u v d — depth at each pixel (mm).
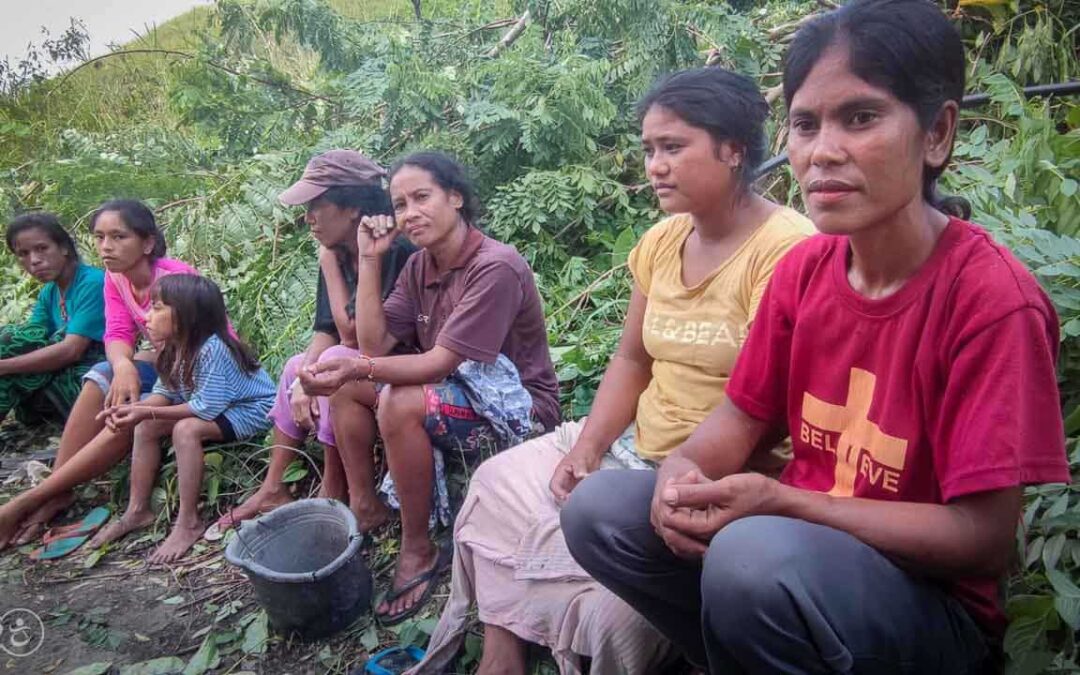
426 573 2311
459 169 2340
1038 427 1135
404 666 2104
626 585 1537
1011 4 3406
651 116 1733
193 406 2850
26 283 4504
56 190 4617
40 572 2734
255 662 2238
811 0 4293
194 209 4062
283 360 3311
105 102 6871
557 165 3814
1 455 3541
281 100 4609
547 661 1938
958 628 1287
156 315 2842
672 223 1926
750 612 1212
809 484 1444
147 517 2938
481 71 3889
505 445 2381
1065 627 1521
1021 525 1669
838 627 1204
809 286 1393
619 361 2018
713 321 1756
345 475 2688
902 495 1292
